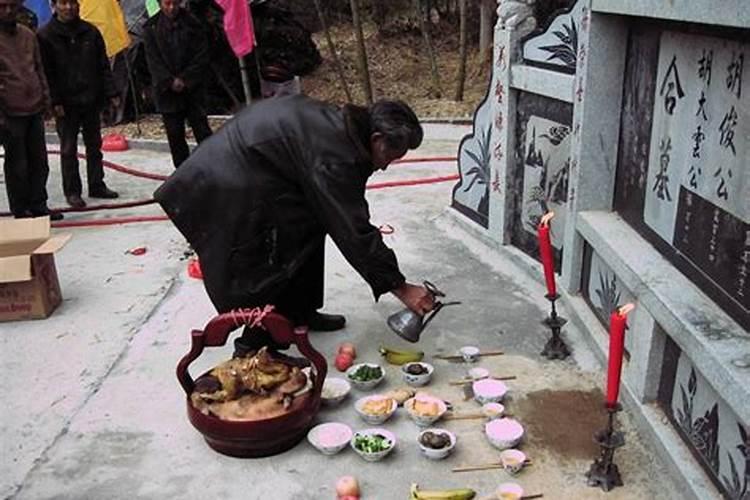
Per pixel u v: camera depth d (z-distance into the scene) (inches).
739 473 83.6
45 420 113.5
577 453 103.4
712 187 95.9
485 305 149.7
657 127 115.6
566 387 119.7
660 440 100.3
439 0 474.6
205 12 339.0
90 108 226.7
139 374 126.0
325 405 114.5
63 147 223.3
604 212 137.7
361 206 106.6
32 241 149.3
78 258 183.5
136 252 185.0
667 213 112.0
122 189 252.2
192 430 110.4
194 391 104.7
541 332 138.3
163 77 231.6
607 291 129.4
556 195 153.6
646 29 120.1
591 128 134.0
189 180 109.1
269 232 110.7
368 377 119.8
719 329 88.9
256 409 101.2
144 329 142.5
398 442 106.7
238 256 110.6
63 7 213.8
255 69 358.6
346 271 168.6
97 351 134.3
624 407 113.7
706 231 98.1
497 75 169.6
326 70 419.5
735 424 84.4
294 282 130.9
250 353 111.3
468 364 127.3
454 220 201.0
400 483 98.0
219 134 111.3
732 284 91.1
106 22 311.9
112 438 108.8
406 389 119.6
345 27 482.9
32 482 99.9
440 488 96.8
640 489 95.7
